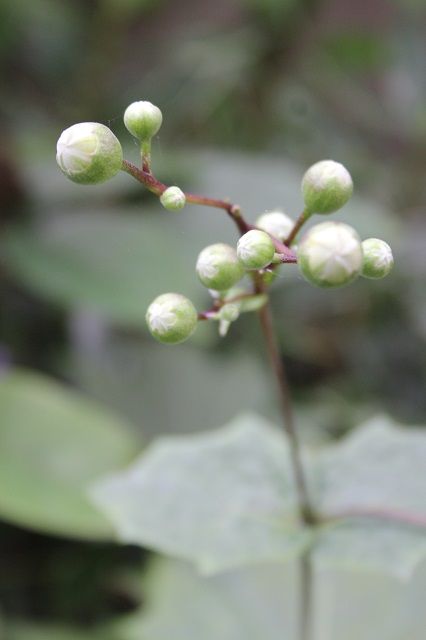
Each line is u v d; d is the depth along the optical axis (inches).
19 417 14.8
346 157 22.5
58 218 18.3
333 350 19.5
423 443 10.7
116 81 24.5
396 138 23.5
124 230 17.6
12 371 16.4
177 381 17.5
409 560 9.8
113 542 15.3
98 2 24.1
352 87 23.8
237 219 8.9
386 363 19.1
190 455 10.9
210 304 16.3
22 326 18.2
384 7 24.0
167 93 23.2
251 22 23.7
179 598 13.1
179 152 20.0
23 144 20.5
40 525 12.9
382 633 12.6
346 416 17.6
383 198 21.8
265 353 18.9
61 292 16.2
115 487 10.7
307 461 10.7
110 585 15.0
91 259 16.9
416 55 23.3
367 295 19.6
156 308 8.9
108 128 8.6
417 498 10.4
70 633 13.6
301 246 8.3
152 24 25.2
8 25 23.3
